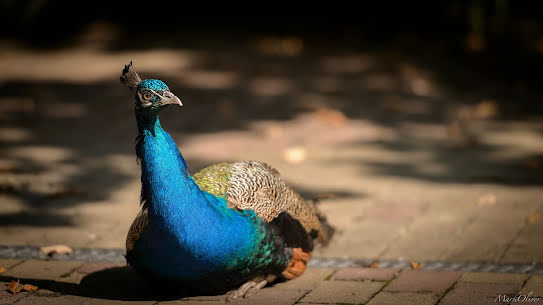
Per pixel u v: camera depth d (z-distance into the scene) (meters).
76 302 4.92
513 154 8.73
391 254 5.90
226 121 10.45
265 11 18.03
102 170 8.38
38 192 7.59
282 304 4.83
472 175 7.99
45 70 14.01
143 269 4.87
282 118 10.62
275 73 13.48
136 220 4.95
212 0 18.25
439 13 16.42
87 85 12.81
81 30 17.42
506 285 5.06
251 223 4.82
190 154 8.80
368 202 7.23
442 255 5.82
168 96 4.42
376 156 8.80
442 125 10.23
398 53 14.80
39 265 5.68
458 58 14.40
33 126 10.35
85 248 6.08
